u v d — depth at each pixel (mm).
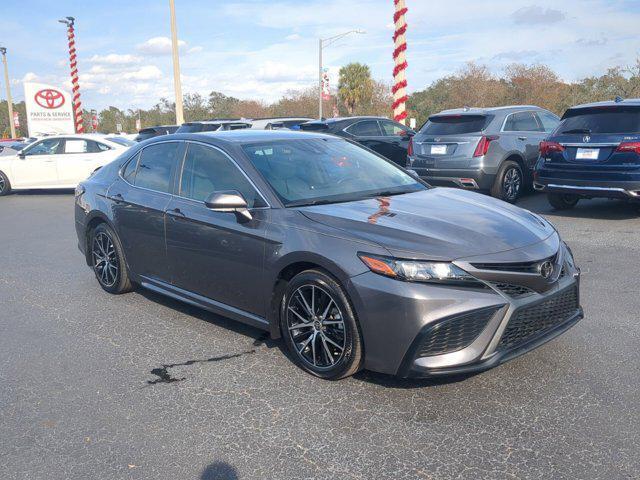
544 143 8875
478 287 3432
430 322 3361
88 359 4422
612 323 4699
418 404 3551
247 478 2920
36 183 15773
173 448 3205
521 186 10727
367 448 3131
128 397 3799
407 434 3240
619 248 7074
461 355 3398
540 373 3879
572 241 7508
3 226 10797
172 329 4977
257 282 4199
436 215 3971
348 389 3777
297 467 2994
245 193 4406
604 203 10312
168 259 5004
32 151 15828
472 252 3490
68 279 6711
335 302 3697
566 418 3332
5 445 3289
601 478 2799
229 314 4555
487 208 4242
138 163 5590
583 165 8398
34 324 5238
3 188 15914
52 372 4215
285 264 3947
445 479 2850
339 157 4996
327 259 3678
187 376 4070
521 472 2871
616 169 8094
